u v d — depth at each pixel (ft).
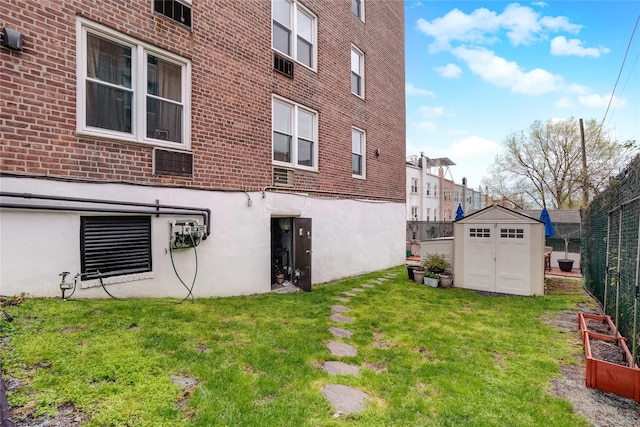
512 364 13.08
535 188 90.48
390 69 40.45
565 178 83.15
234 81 20.90
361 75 35.32
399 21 42.50
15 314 10.96
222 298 19.27
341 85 31.63
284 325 15.57
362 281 30.40
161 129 17.42
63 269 13.51
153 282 16.78
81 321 11.54
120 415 7.23
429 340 15.35
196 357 10.61
